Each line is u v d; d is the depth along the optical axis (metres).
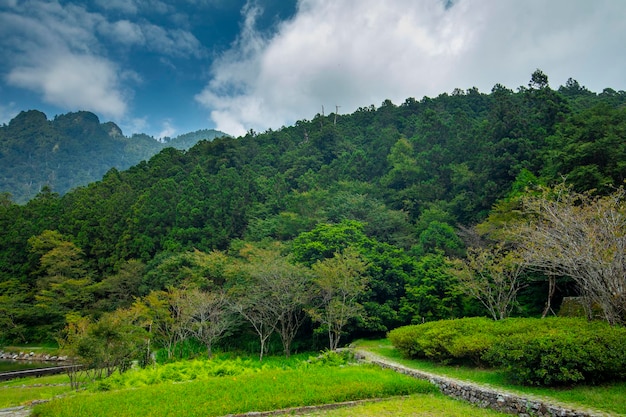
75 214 46.00
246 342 29.06
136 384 13.75
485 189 35.44
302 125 81.56
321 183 52.69
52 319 36.31
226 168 54.84
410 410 9.45
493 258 20.47
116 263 40.38
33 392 15.96
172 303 26.36
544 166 32.00
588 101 50.38
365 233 36.66
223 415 8.98
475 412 9.25
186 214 42.59
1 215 48.69
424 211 38.47
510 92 70.25
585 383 9.77
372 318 24.73
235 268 28.86
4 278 42.25
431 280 25.34
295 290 24.81
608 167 22.27
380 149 58.62
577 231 13.16
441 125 54.47
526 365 10.09
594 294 12.71
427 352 14.48
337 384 11.41
